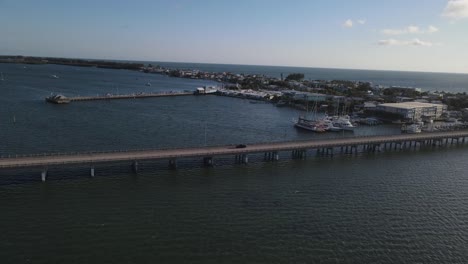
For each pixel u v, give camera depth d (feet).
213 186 225.15
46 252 145.59
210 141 350.02
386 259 152.05
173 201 199.62
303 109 598.34
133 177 233.96
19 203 187.62
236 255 150.00
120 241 156.15
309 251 155.22
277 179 243.81
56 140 317.01
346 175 258.98
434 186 241.55
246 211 190.80
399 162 301.63
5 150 279.49
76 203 190.90
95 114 459.32
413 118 518.78
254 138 376.68
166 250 151.12
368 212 195.83
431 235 173.58
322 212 193.47
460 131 403.13
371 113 540.93
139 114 479.00
